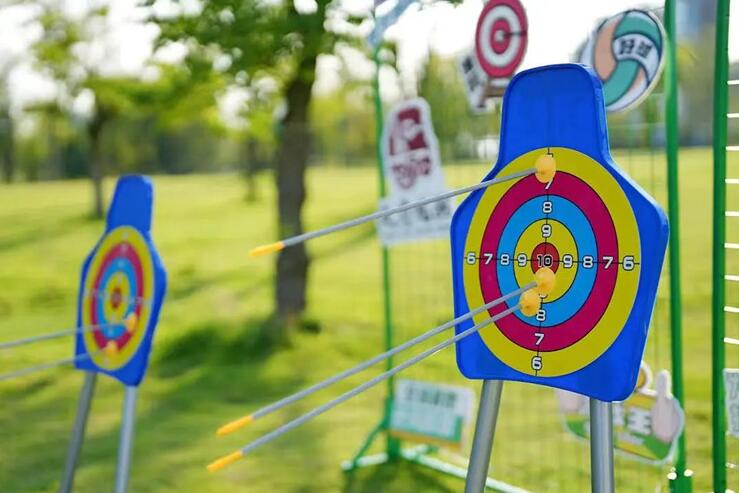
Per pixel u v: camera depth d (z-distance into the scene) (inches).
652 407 112.9
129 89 256.7
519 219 77.1
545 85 75.9
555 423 167.6
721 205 99.0
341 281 346.9
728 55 98.0
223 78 234.2
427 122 142.3
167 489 140.3
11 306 315.3
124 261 106.3
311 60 239.3
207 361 225.3
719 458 100.7
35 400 195.8
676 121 107.6
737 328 199.8
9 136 815.7
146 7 215.3
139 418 180.4
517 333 76.4
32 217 601.9
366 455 156.9
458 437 142.7
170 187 829.8
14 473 148.5
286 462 153.1
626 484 133.6
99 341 107.7
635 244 69.2
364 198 640.4
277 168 254.7
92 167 591.5
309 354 229.3
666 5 107.3
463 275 80.7
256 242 459.5
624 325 69.4
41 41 429.1
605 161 71.7
